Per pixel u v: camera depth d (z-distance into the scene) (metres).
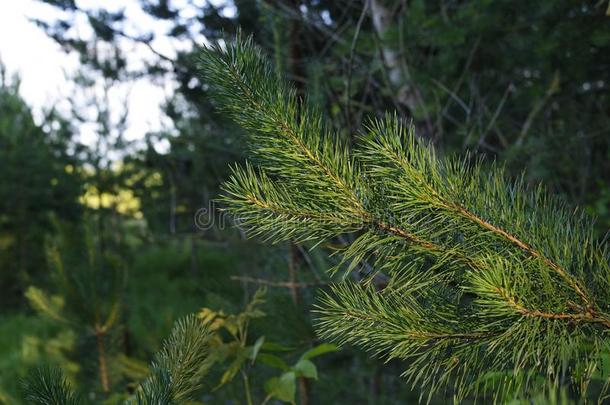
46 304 2.79
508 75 3.74
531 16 3.24
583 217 0.74
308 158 0.73
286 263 2.50
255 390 2.37
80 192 6.85
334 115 2.44
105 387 2.56
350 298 0.75
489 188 0.72
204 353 0.91
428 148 0.72
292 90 0.76
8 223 10.68
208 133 3.47
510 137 3.96
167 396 0.80
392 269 0.74
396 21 3.40
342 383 3.35
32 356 3.79
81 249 2.93
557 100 4.04
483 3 3.08
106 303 2.75
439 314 0.71
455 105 3.72
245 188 0.74
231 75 0.73
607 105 4.39
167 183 4.66
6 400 1.71
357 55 3.32
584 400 0.69
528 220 0.72
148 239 4.95
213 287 2.46
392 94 2.64
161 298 6.21
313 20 2.98
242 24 2.92
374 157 0.72
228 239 2.93
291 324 2.17
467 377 0.72
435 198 0.70
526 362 0.70
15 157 10.23
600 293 0.68
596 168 4.05
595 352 0.68
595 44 3.07
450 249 0.72
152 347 2.63
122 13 3.08
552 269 0.68
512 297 0.64
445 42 3.07
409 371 0.73
